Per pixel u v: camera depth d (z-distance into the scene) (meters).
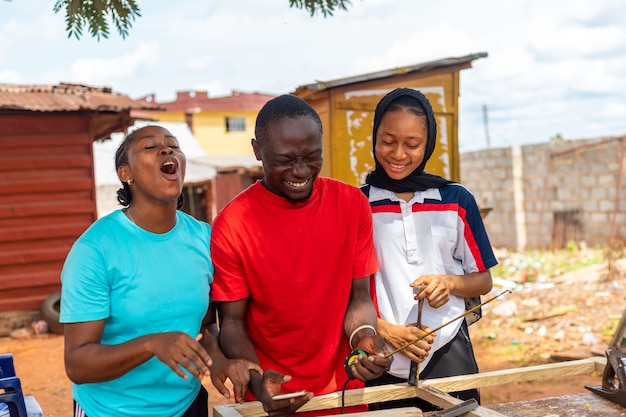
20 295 9.84
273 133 2.14
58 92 10.66
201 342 2.40
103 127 11.70
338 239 2.35
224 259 2.30
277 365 2.39
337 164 6.52
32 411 2.66
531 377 2.49
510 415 2.23
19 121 9.78
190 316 2.21
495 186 16.94
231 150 38.62
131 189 2.20
